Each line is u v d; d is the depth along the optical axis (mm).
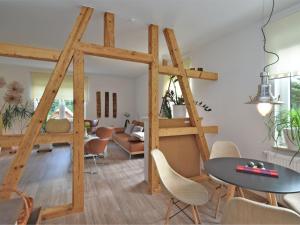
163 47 3998
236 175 1758
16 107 5926
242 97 3035
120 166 4184
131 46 3939
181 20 2779
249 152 2936
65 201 2637
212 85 3639
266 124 2689
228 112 3291
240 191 2465
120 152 5410
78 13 2617
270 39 2631
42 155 5121
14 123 5887
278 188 1480
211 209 2424
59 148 5965
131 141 4980
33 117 2164
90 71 6723
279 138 2553
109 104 7488
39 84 6285
